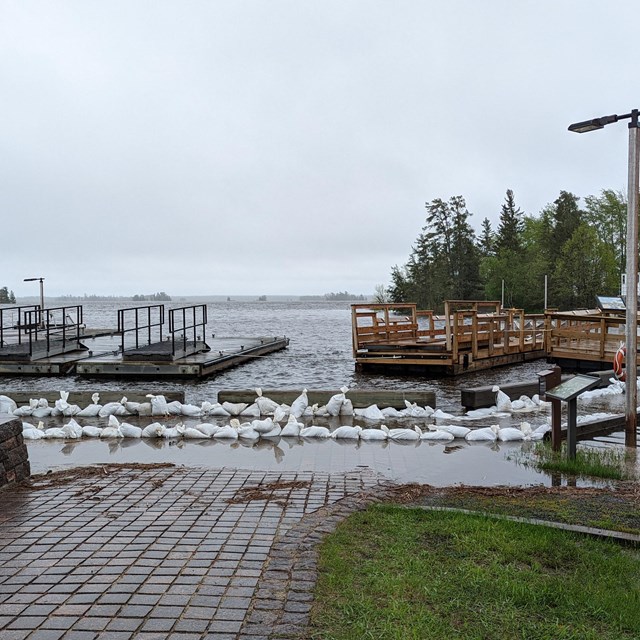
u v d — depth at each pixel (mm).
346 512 5527
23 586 4035
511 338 25906
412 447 8930
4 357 22000
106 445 9016
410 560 4430
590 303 58375
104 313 111312
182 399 12523
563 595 3932
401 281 86000
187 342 25188
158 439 9430
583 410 12625
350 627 3492
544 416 11859
